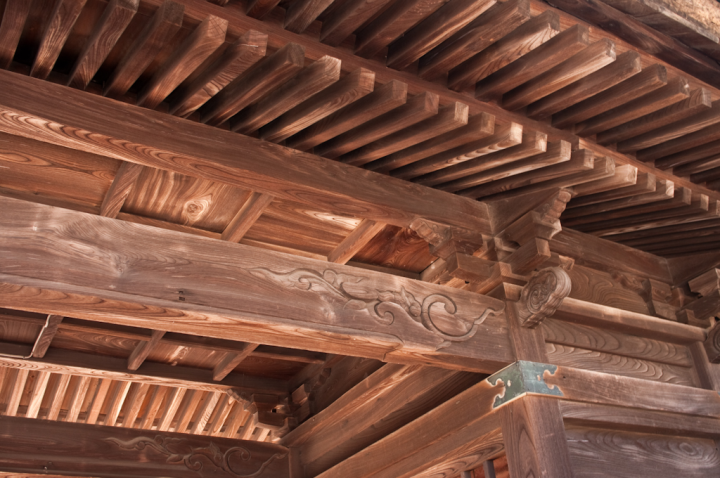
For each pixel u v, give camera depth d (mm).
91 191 3791
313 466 5648
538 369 3531
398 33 2928
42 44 2611
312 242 4484
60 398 6258
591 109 3465
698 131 3752
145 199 3912
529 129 3590
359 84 2785
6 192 3691
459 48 3000
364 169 3682
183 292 2750
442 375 4215
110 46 2598
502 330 3645
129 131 2947
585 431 3662
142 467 5160
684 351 4719
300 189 3402
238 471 5535
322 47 3002
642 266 4934
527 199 3844
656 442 3992
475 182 3816
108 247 2668
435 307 3463
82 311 2598
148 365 5488
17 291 2430
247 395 5891
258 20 2834
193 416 7293
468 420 3787
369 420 4898
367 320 3189
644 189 3834
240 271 2939
